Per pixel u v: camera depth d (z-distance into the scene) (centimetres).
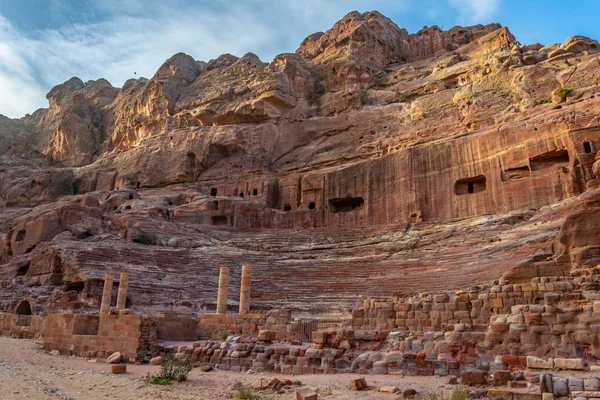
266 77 6794
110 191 6550
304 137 6488
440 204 4344
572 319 1346
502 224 3694
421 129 5516
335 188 5128
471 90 5425
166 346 2011
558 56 5122
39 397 1170
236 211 5350
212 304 3638
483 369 1321
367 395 1162
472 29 8038
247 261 4366
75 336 2183
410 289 3219
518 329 1392
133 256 4184
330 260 4075
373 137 5931
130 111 8125
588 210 1855
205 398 1228
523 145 3934
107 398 1212
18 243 5062
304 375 1527
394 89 6531
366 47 7356
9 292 4144
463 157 4309
